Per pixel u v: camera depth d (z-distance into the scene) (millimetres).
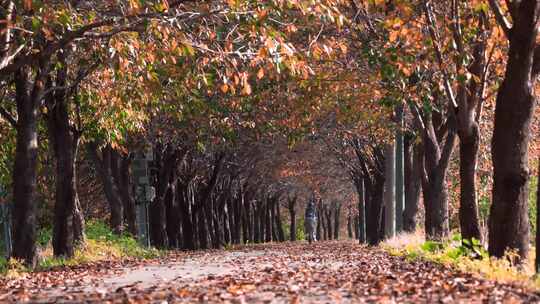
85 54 26109
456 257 21812
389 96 26594
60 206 29594
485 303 12055
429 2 22656
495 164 18938
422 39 21984
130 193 44875
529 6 18078
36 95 24922
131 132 39125
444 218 32688
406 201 40094
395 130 37844
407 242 32312
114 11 22312
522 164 18703
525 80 18484
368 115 32875
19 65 20859
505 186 18812
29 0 18016
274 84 35281
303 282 16609
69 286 17734
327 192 97375
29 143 24906
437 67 26328
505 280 15539
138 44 20078
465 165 23703
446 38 22891
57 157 29484
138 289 15984
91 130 30766
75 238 32125
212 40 21469
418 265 21641
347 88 31016
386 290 14203
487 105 33188
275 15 22266
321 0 19062
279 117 40000
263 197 91562
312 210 64938
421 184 36062
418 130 34156
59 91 28672
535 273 16578
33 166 25000
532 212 51625
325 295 13898
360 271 20094
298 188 95188
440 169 32500
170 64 24781
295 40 29266
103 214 65312
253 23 18938
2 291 16750
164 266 26359
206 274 21109
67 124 29312
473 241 21672
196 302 13078
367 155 56312
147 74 21281
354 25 28750
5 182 37062
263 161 69438
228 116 40438
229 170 68812
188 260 31188
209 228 66688
